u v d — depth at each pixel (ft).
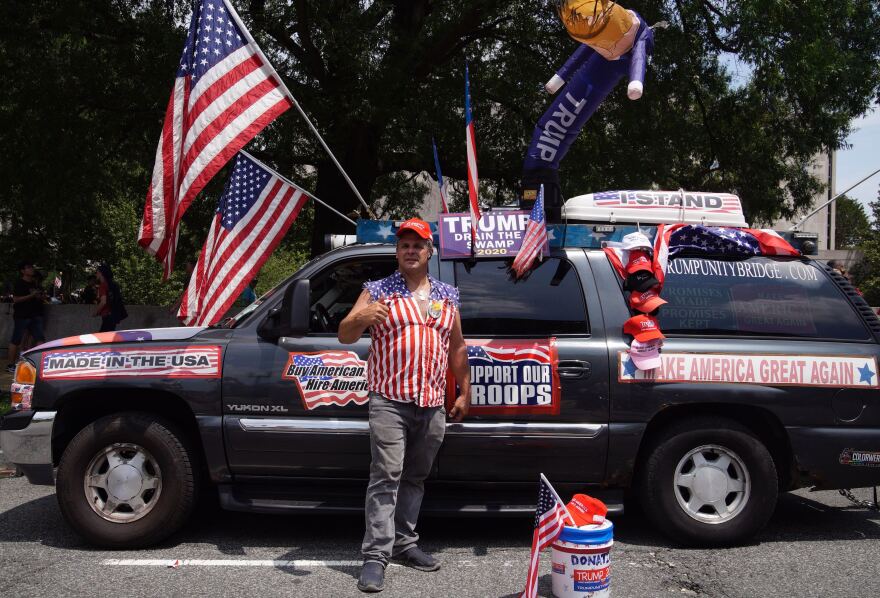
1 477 20.51
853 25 42.83
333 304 15.16
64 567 13.47
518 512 14.20
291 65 41.39
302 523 16.46
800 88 41.81
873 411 14.69
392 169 49.80
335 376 14.52
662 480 14.51
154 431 14.42
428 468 13.34
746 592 12.34
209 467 14.58
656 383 14.51
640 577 13.00
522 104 45.47
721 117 48.01
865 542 15.08
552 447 14.38
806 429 14.60
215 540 15.15
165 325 52.95
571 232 15.51
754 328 14.99
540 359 14.51
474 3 39.45
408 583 12.73
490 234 15.23
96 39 41.75
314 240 47.62
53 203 45.39
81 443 14.40
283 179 17.49
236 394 14.52
